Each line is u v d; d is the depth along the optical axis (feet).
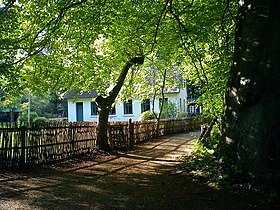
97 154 46.44
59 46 39.42
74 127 42.98
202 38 39.75
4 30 32.86
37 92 39.63
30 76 38.40
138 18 39.55
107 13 37.04
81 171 33.17
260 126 20.25
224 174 21.97
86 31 37.96
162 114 107.24
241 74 21.79
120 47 45.47
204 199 19.29
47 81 40.60
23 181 27.68
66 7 33.45
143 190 23.61
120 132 54.29
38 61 37.14
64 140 40.73
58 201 20.93
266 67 20.27
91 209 18.93
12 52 32.76
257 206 17.04
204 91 44.65
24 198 21.71
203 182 23.15
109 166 36.45
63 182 27.37
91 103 119.85
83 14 36.04
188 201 19.30
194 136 81.66
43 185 26.08
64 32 38.19
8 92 34.58
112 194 22.75
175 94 116.47
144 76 78.28
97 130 49.52
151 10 39.27
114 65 47.96
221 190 20.48
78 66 42.78
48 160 37.60
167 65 56.54
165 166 35.65
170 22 39.42
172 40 41.01
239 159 21.40
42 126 37.14
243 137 21.33
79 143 44.16
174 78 91.91
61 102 162.91
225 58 37.06
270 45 20.26
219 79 39.09
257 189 19.13
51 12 35.94
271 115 19.94
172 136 82.74
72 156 42.24
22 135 34.24
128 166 36.29
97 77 45.83
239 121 21.71
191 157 38.60
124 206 19.38
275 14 20.38
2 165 32.58
